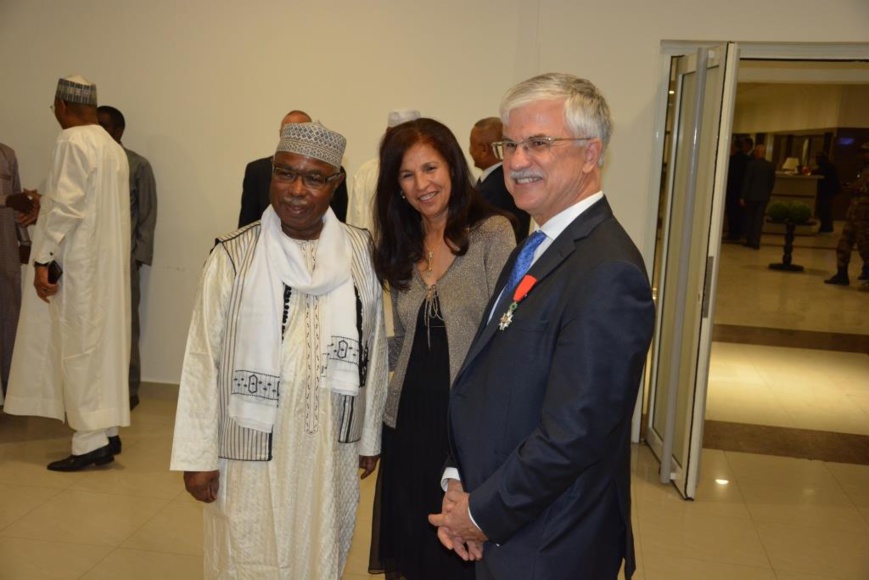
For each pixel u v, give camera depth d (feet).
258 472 6.55
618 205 14.11
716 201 11.48
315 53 14.71
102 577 9.43
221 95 15.06
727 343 24.08
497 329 5.04
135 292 15.24
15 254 14.37
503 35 14.11
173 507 11.34
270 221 6.59
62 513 11.02
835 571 10.36
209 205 15.40
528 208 5.01
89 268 11.80
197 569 9.71
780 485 13.24
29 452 13.21
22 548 10.01
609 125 4.95
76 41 15.24
